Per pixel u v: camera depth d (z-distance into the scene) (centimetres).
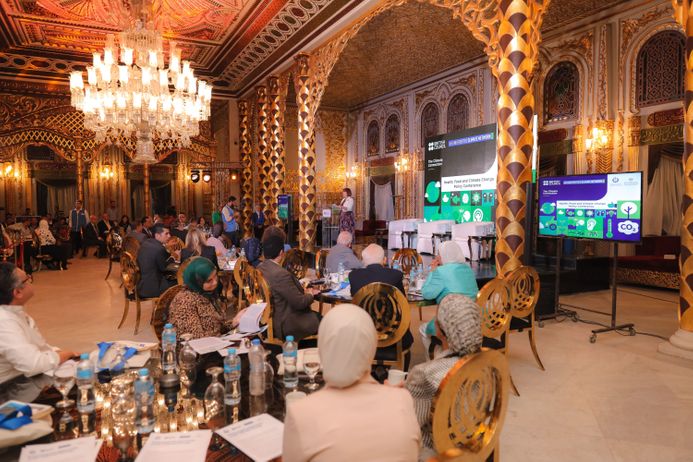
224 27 1198
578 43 1097
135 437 180
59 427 189
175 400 214
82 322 668
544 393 411
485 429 186
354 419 138
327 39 1066
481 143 1123
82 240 1534
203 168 1683
